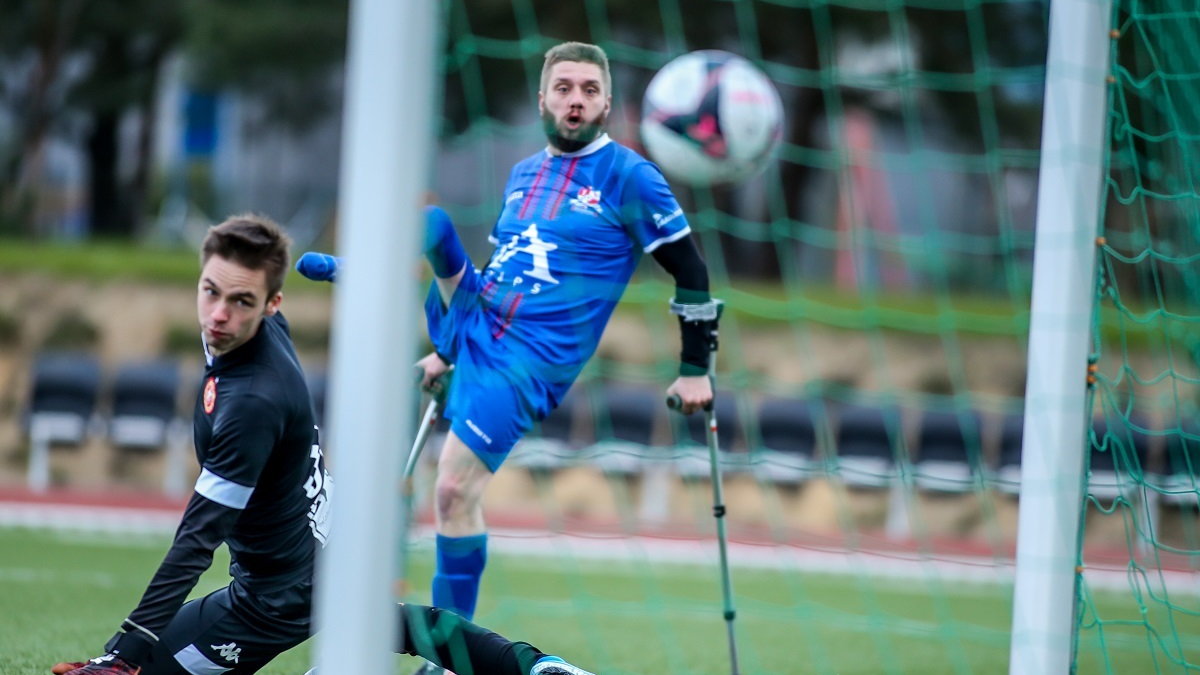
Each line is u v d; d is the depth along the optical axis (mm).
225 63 59188
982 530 43188
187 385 47750
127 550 29672
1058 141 13531
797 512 43812
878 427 44062
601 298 15070
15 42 65250
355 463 8500
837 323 52188
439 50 9836
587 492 44531
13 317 51188
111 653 11023
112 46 66250
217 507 11156
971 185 65375
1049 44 13734
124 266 52906
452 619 12656
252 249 10805
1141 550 32438
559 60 15023
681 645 21656
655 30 53438
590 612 25234
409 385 8664
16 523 34281
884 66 56750
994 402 48969
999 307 56125
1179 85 19766
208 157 77312
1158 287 17578
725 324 51500
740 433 44500
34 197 66625
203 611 12188
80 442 45312
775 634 23453
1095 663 21094
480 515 14820
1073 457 13406
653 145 17469
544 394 14859
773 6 53594
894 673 20156
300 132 66500
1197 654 22250
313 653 17422
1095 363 13664
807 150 61750
